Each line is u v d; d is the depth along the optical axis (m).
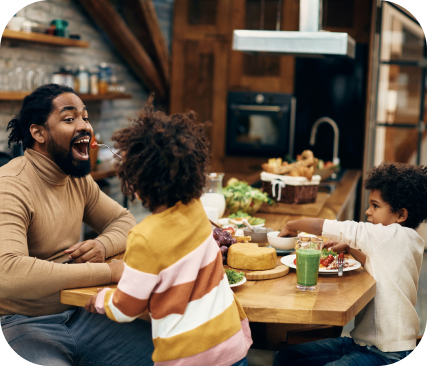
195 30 4.94
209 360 1.17
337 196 3.20
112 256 1.77
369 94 4.64
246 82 4.91
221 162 5.04
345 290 1.47
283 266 1.65
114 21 4.18
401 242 1.59
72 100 1.67
